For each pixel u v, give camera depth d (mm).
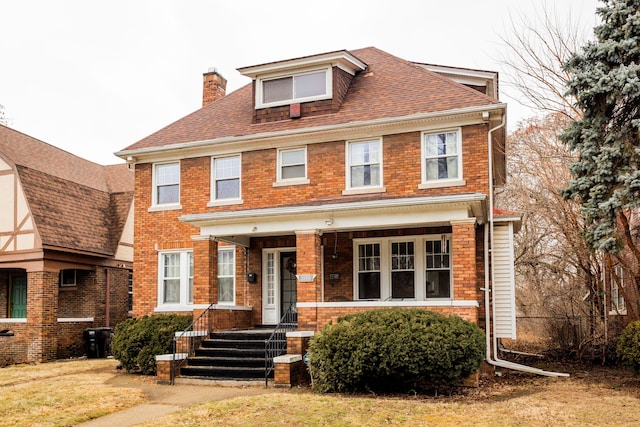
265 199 18297
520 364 16906
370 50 21625
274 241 18406
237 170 18953
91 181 27031
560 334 19453
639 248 17438
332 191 17500
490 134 16062
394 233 16875
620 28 14445
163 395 12867
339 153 17594
